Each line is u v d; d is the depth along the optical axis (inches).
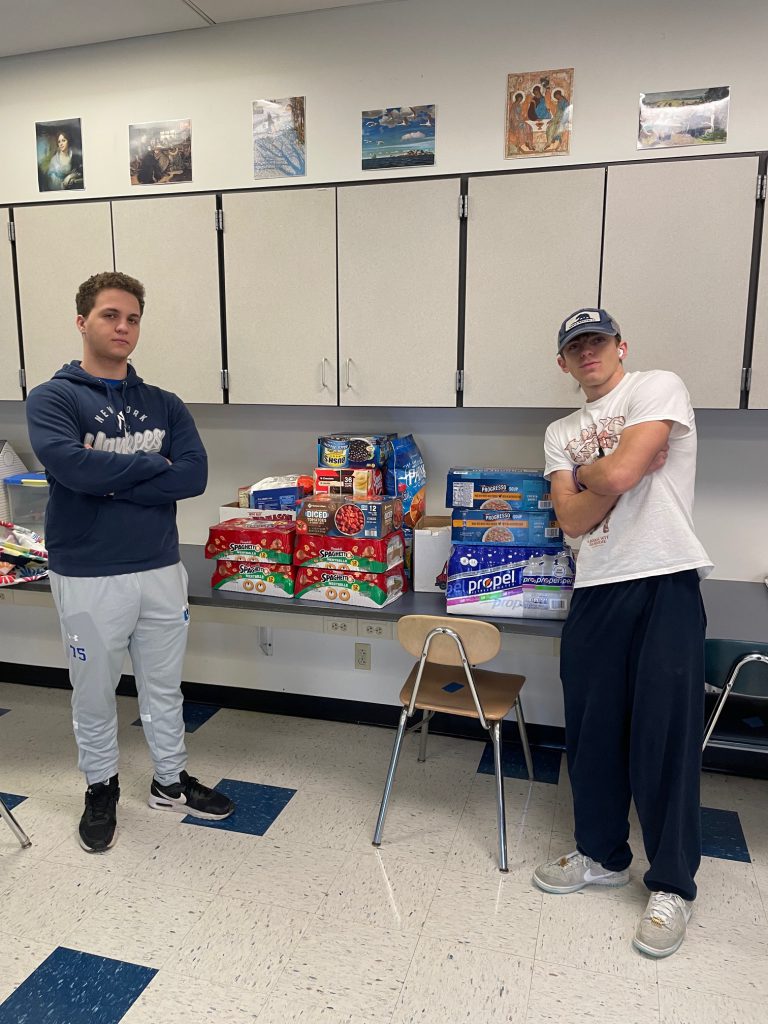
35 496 120.8
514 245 94.3
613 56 93.8
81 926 76.0
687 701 72.4
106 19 103.3
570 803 98.7
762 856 87.4
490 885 82.5
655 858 75.4
